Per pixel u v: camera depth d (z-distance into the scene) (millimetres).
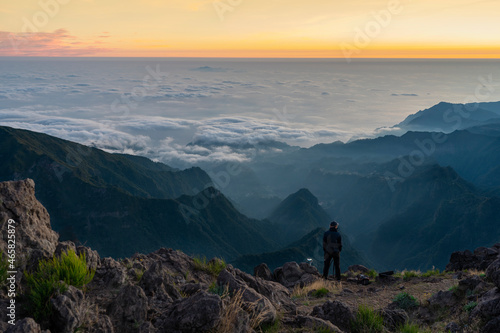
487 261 13992
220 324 4887
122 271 6527
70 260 5523
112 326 4852
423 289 11039
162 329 4973
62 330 4328
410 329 6781
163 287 6582
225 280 6930
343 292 11062
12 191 5941
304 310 8258
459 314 7672
